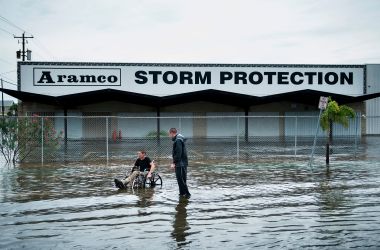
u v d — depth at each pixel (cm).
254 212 938
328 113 3036
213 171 1585
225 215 912
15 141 1883
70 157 2122
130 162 1897
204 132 3812
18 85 3556
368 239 736
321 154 2214
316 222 850
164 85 3681
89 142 3294
